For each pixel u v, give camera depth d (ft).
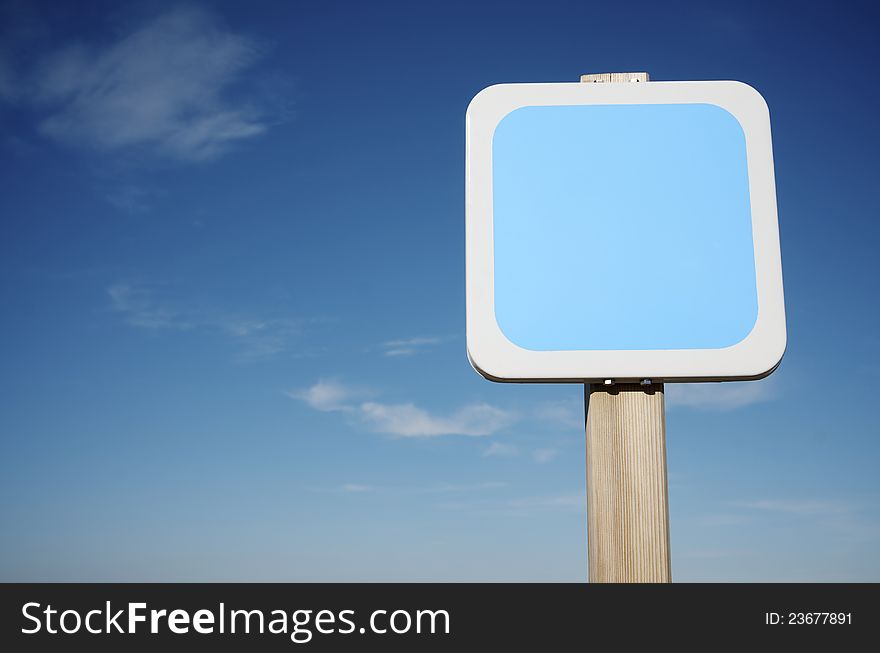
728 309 3.77
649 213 3.86
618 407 3.81
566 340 3.76
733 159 3.92
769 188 3.90
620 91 3.99
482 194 3.90
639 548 3.70
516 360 3.75
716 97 3.98
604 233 3.84
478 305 3.79
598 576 3.72
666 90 4.00
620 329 3.76
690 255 3.82
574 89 3.99
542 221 3.86
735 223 3.86
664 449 3.78
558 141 3.94
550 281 3.80
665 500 3.74
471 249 3.84
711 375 3.71
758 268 3.81
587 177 3.90
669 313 3.77
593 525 3.77
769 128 3.96
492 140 3.95
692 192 3.88
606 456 3.78
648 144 3.94
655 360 3.72
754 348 3.73
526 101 3.99
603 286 3.79
